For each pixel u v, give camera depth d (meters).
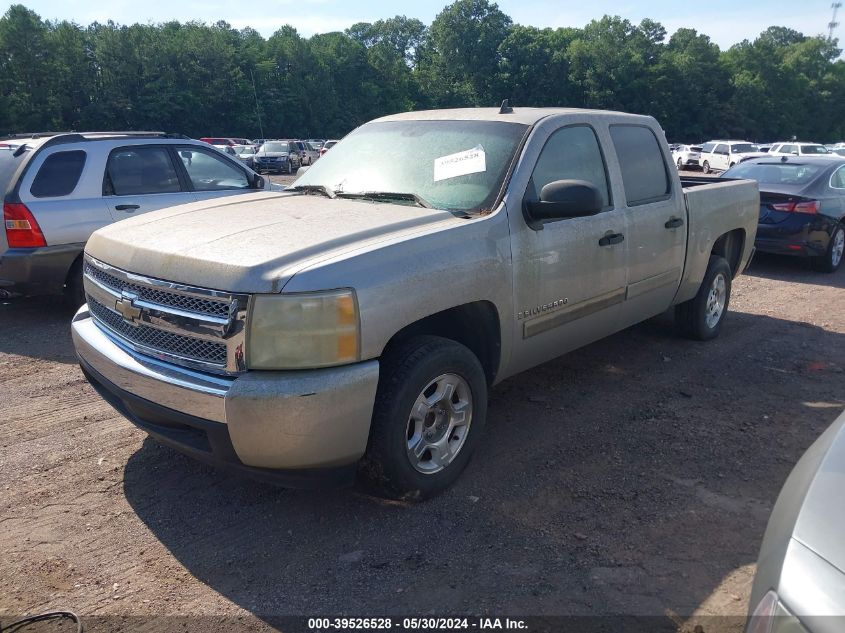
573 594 2.93
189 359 3.20
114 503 3.65
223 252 3.23
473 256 3.67
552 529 3.41
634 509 3.60
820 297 8.57
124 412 3.60
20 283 6.70
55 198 6.77
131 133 7.60
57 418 4.72
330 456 3.12
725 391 5.29
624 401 5.06
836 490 2.02
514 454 4.21
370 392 3.16
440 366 3.48
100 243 3.82
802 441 4.44
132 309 3.39
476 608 2.85
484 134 4.38
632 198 4.98
